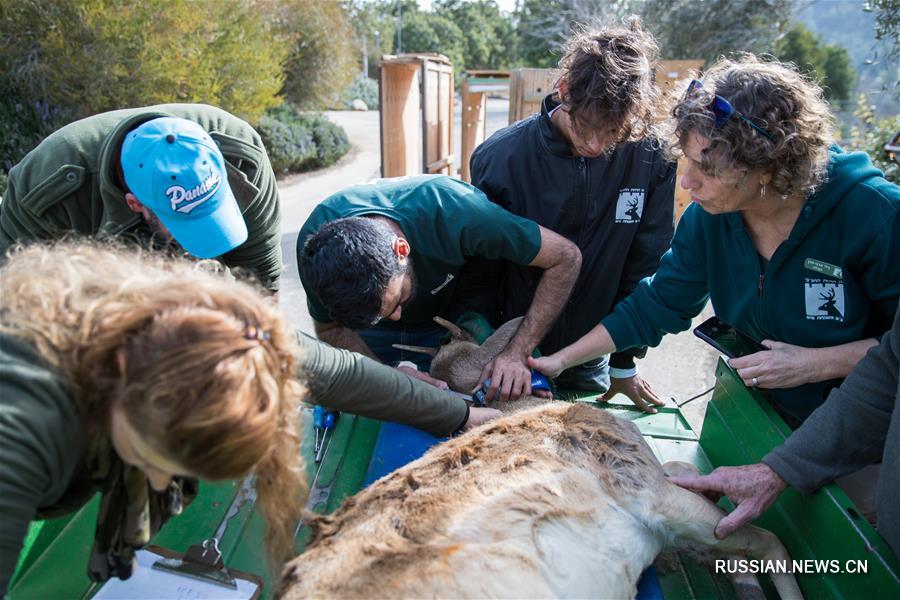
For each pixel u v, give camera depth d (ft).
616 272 9.35
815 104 5.41
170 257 6.54
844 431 5.50
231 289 3.79
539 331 8.42
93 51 34.78
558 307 8.48
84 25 34.50
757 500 5.82
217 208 6.31
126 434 3.63
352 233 6.69
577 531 5.45
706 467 7.86
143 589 5.33
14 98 34.40
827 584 5.42
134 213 6.99
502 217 7.93
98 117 7.61
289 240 28.81
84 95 35.65
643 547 5.83
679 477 6.24
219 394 3.31
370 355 8.66
